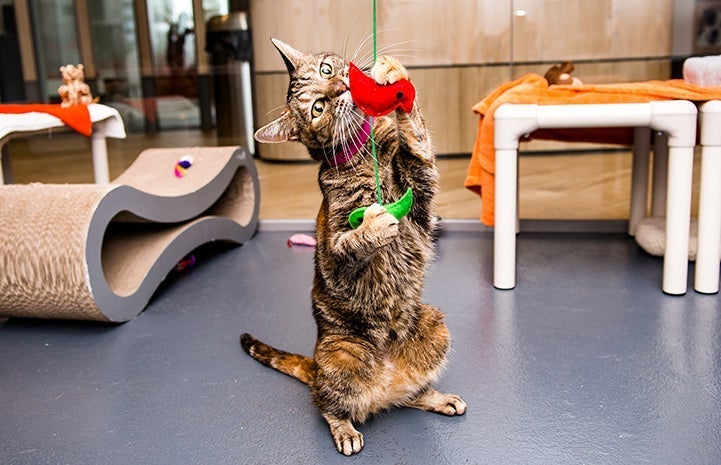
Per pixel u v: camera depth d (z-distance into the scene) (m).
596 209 3.22
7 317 2.22
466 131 3.60
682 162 2.08
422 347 1.44
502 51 3.51
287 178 3.73
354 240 1.23
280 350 1.79
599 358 1.72
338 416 1.40
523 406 1.50
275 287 2.42
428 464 1.29
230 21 4.29
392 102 1.22
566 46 3.43
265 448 1.38
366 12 3.59
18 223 1.99
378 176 1.33
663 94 2.13
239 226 2.98
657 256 2.61
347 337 1.40
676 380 1.59
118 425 1.49
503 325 1.97
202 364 1.79
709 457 1.28
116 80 4.68
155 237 2.44
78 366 1.81
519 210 3.24
